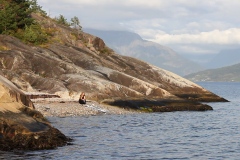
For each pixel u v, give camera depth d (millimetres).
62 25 97625
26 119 26406
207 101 83000
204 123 45656
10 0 88438
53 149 25500
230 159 25016
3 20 80188
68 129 36031
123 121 44219
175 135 35094
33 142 24875
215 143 30812
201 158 25172
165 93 65750
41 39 79438
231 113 60406
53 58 66938
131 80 66875
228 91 182250
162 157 25219
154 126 41438
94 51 90438
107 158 24359
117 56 89750
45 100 50875
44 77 62125
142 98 59438
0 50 64000
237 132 37719
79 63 72812
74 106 50812
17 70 60250
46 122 28750
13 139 24484
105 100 55625
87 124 39969
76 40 90688
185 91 82500
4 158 22344
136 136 33844
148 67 85312
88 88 57688
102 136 33000
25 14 86188
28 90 55312
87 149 26719
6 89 27922
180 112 58406
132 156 25266
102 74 67688
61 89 56469
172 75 85000
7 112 25828
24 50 66250
